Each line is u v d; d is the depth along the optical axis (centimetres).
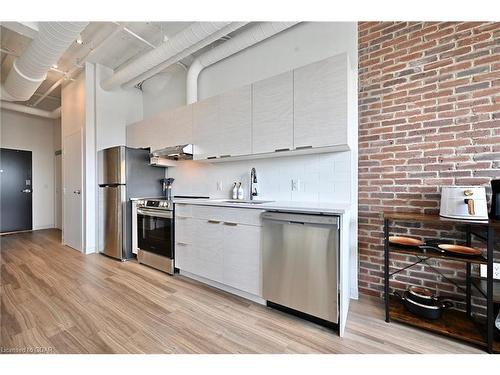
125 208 324
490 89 165
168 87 381
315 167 231
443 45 180
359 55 214
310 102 198
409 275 196
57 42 240
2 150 506
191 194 338
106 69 378
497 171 162
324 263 161
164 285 234
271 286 184
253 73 276
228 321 173
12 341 149
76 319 173
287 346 146
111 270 277
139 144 370
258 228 193
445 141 180
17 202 527
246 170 280
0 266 290
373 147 208
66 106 409
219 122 261
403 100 196
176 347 145
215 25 221
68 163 400
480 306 170
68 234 395
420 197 189
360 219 215
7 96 381
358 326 167
